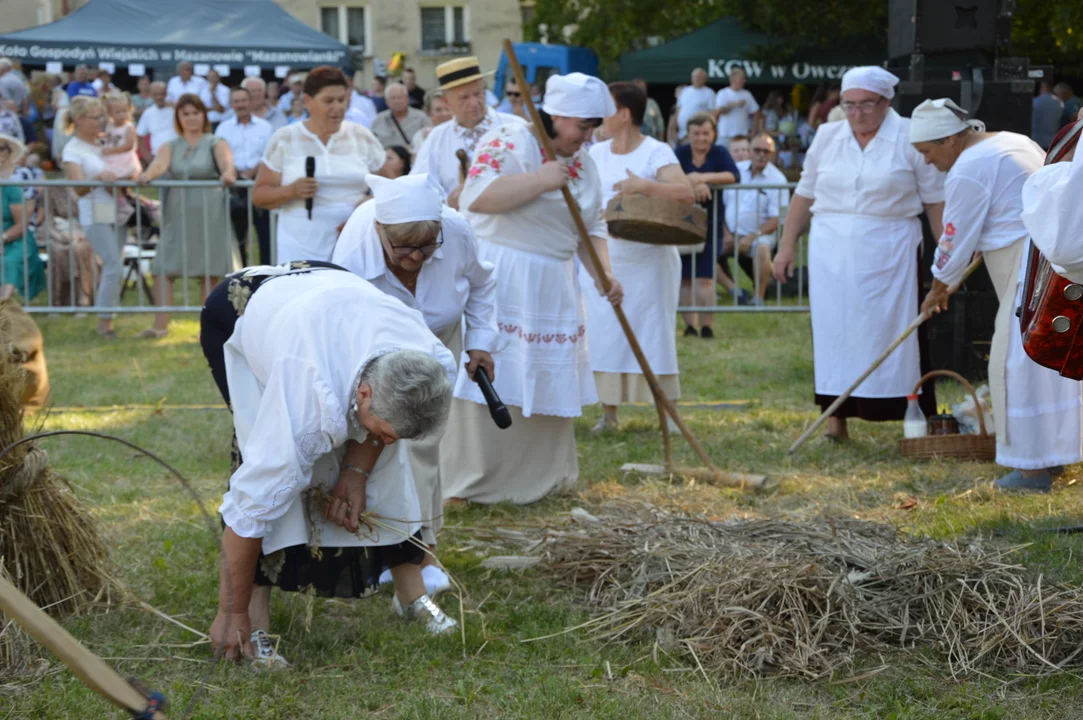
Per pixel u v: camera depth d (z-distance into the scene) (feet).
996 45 25.40
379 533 11.77
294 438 10.48
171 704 10.75
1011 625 11.93
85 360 30.14
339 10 98.63
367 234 12.92
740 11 70.03
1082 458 18.07
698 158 32.65
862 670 11.60
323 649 12.17
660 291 22.20
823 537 13.99
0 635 11.46
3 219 32.53
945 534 15.84
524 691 11.27
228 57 63.36
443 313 13.73
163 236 32.22
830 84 70.18
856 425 23.07
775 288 38.58
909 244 20.84
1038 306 11.23
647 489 18.65
